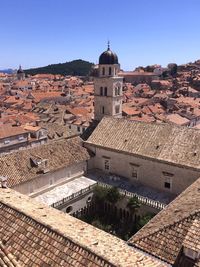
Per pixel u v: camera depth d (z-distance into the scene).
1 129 86.44
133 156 55.91
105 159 60.72
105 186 55.91
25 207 22.31
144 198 51.22
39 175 51.62
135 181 57.31
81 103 159.12
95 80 67.75
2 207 21.45
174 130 55.16
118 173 59.44
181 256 25.72
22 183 49.25
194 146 51.50
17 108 155.50
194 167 48.81
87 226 22.05
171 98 166.88
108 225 51.88
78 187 55.94
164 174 52.69
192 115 124.19
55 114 128.75
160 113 131.38
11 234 19.27
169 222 29.84
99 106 68.81
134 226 50.06
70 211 52.66
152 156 53.47
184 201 34.44
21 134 88.50
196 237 25.64
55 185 55.34
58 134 97.00
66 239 17.98
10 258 17.58
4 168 49.59
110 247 18.55
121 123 62.09
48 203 49.94
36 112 141.62
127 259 17.33
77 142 62.38
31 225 19.45
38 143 92.31
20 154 53.16
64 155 57.78
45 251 17.70
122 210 54.25
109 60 65.81
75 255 17.06
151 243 28.28
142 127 58.88
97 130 63.81
